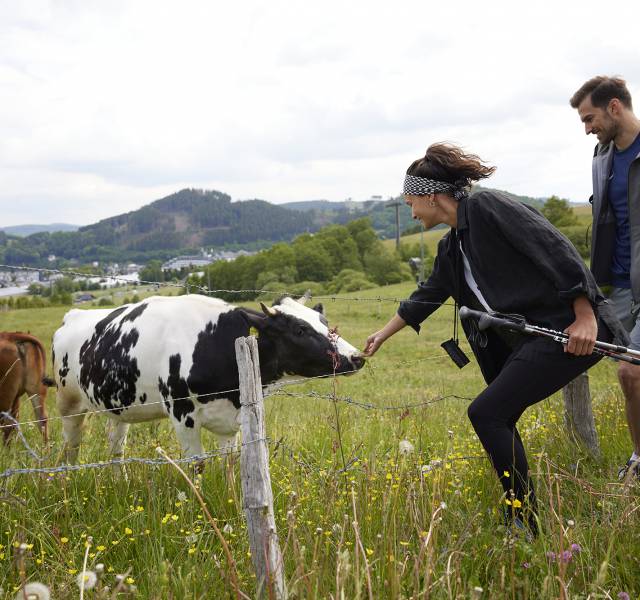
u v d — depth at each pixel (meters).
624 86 4.31
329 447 5.18
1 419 7.66
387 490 3.33
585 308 3.21
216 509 3.78
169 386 4.96
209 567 3.00
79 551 3.28
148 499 3.75
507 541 2.94
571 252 3.22
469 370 14.54
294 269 87.19
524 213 3.30
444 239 3.95
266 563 2.66
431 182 3.57
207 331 4.93
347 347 4.96
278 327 4.89
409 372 14.41
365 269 90.75
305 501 3.52
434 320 25.33
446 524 3.20
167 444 5.34
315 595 2.42
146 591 2.95
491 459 3.40
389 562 2.63
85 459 5.43
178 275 82.88
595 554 2.95
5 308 30.17
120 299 30.53
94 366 5.46
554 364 3.31
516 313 3.40
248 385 2.74
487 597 2.79
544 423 5.11
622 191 4.44
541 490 3.62
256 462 2.73
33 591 2.35
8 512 3.64
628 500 3.27
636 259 4.33
